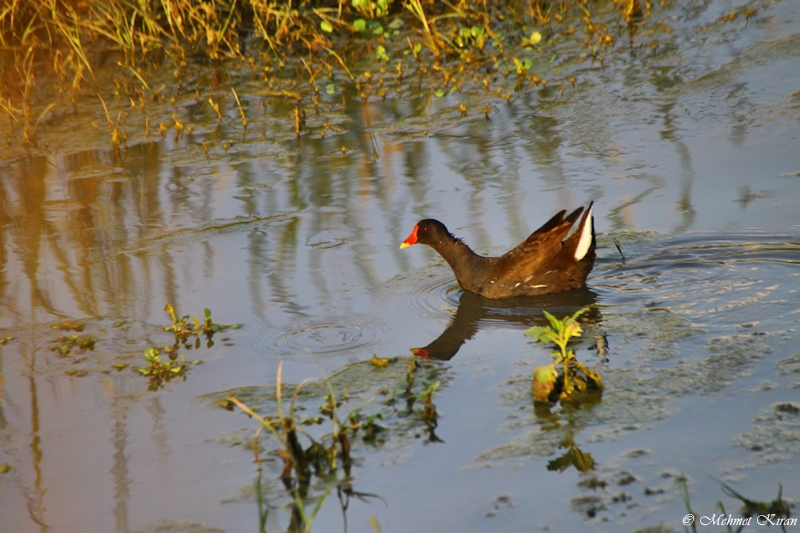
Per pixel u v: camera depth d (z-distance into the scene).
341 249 15.62
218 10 26.27
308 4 26.52
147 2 25.42
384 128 20.81
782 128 18.22
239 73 24.23
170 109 22.25
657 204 16.05
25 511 9.04
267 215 17.08
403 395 10.80
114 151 20.16
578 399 10.38
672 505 8.38
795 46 21.88
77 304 13.92
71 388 11.49
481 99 21.88
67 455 9.98
